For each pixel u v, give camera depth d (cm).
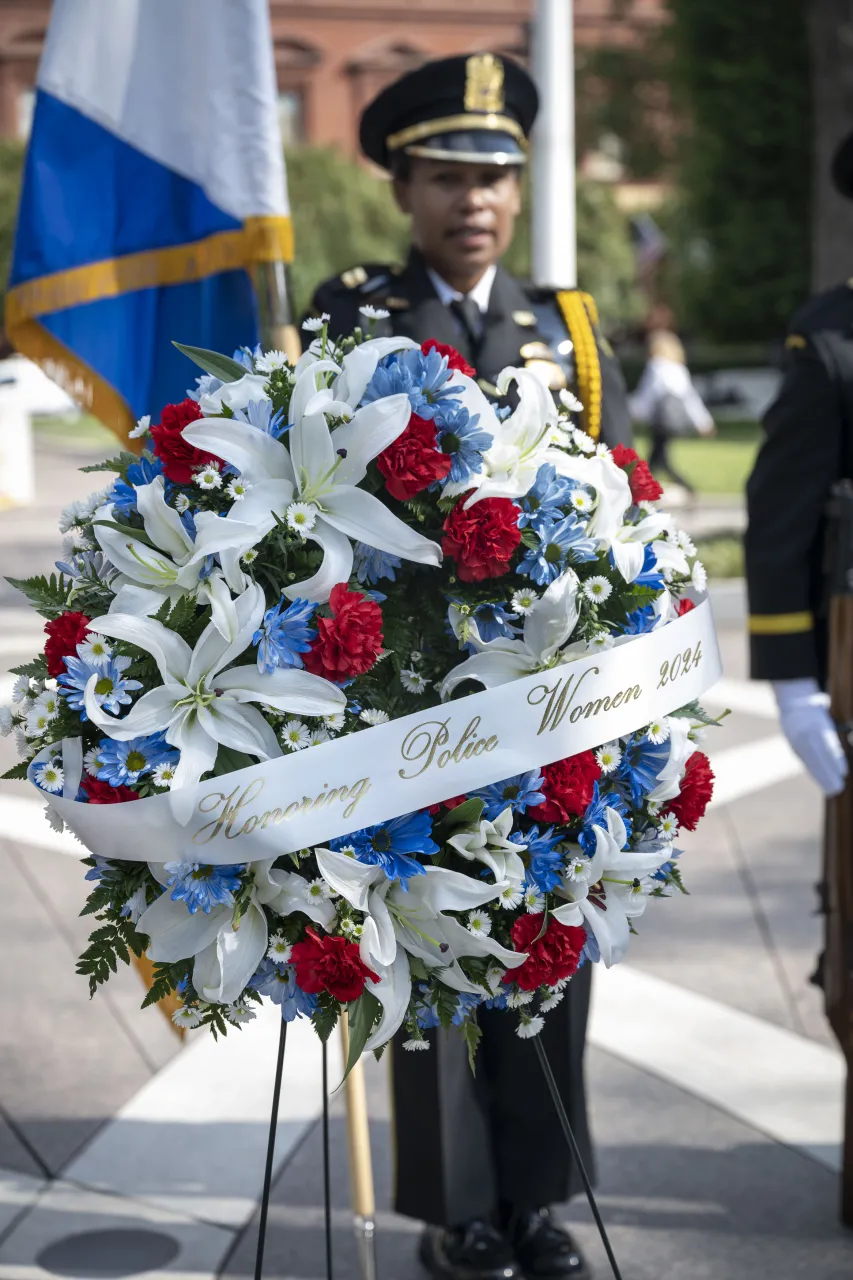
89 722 246
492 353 376
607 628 262
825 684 404
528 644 258
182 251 410
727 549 1345
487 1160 375
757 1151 434
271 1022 526
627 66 4409
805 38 3753
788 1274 376
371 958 244
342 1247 391
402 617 263
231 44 398
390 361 269
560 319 387
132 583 249
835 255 1644
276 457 251
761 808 757
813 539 392
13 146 4200
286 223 400
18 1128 452
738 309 4078
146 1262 383
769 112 3809
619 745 265
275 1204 411
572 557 261
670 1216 402
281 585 251
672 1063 486
